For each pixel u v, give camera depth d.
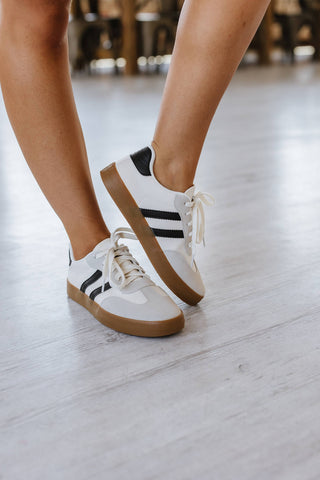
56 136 0.82
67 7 0.78
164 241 0.85
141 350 0.77
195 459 0.56
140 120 2.82
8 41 0.78
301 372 0.71
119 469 0.55
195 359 0.74
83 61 5.70
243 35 0.73
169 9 5.70
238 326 0.83
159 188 0.83
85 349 0.78
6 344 0.80
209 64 0.74
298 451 0.57
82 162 0.87
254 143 2.23
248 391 0.67
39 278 1.02
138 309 0.81
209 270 1.04
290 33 6.59
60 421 0.62
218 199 1.49
